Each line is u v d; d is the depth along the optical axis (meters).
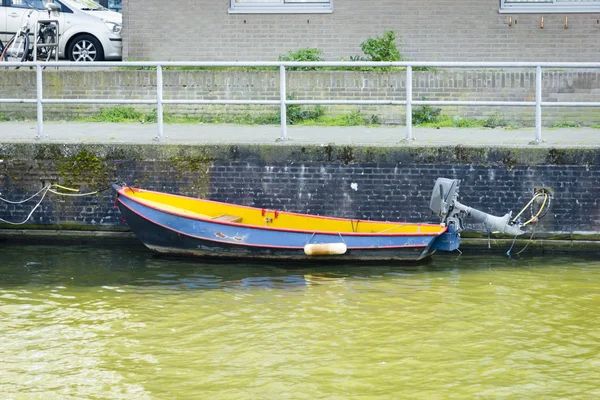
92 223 18.36
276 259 17.00
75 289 15.24
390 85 22.16
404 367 11.86
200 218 16.89
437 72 21.97
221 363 11.96
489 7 24.25
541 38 24.28
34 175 18.36
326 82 22.28
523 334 13.06
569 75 21.81
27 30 24.78
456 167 17.52
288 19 24.75
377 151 17.61
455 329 13.26
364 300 14.63
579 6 24.14
